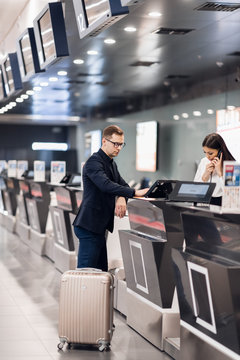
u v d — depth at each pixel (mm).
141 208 5008
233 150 4938
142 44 9336
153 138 15273
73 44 9367
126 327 5508
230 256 3664
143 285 5098
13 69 10562
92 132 21203
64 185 8250
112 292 4812
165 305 4773
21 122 24031
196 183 4090
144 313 5117
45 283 7555
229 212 3477
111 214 5164
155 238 4871
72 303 4773
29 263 9109
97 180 4945
